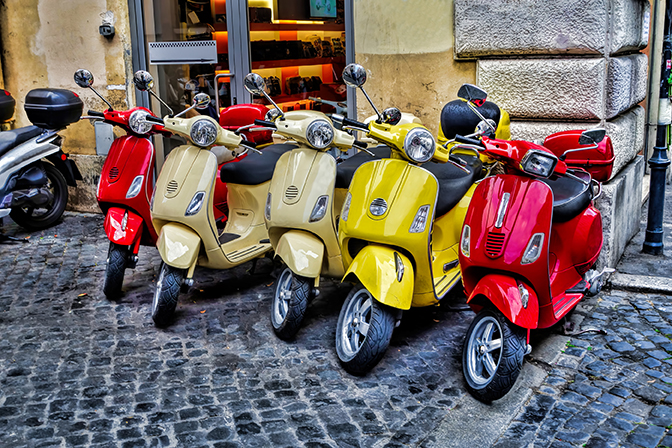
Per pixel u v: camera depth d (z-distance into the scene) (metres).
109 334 4.39
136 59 7.36
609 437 3.13
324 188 4.16
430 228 3.76
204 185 4.42
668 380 3.63
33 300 5.01
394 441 3.16
